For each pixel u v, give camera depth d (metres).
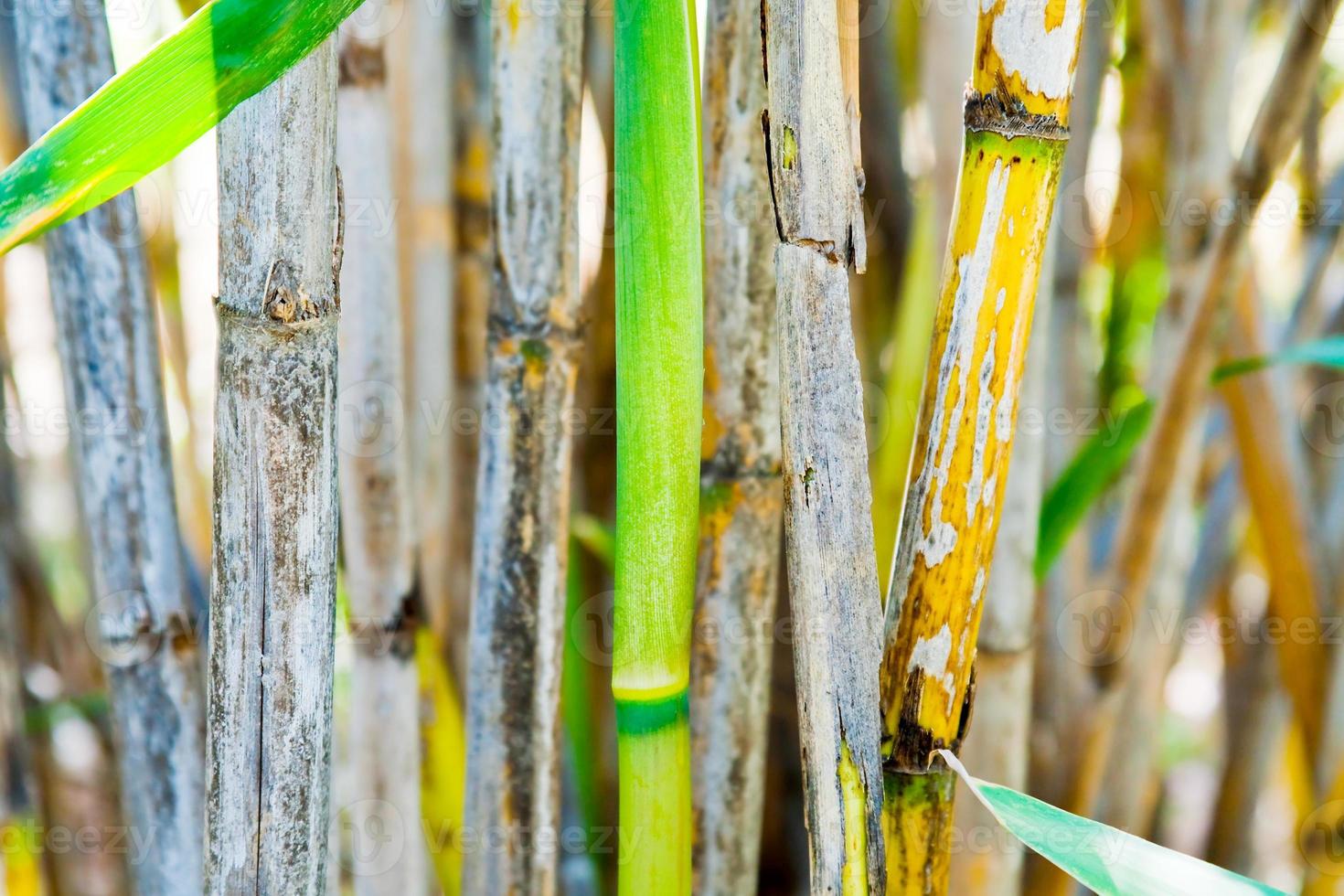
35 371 1.41
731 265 0.82
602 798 1.15
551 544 0.85
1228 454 1.30
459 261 1.07
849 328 0.69
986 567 0.71
